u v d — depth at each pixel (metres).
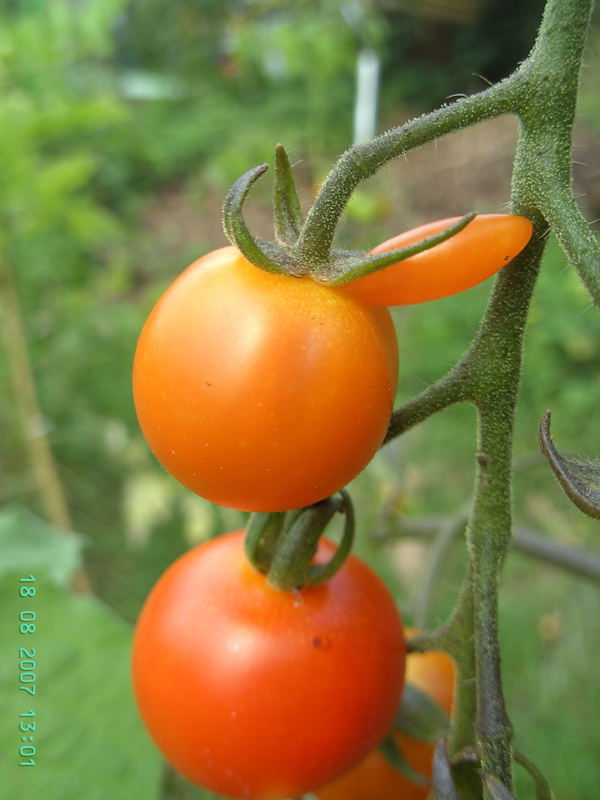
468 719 0.09
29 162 0.27
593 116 0.51
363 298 0.08
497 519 0.09
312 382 0.07
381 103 0.72
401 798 0.11
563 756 0.25
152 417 0.08
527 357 0.38
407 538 0.20
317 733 0.09
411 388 0.39
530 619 0.29
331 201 0.07
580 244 0.07
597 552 0.30
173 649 0.09
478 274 0.07
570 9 0.07
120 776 0.14
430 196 0.59
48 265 0.48
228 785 0.09
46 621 0.15
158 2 0.89
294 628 0.09
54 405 0.38
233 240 0.08
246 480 0.08
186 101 0.81
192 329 0.07
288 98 0.75
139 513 0.29
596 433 0.37
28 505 0.34
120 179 0.66
